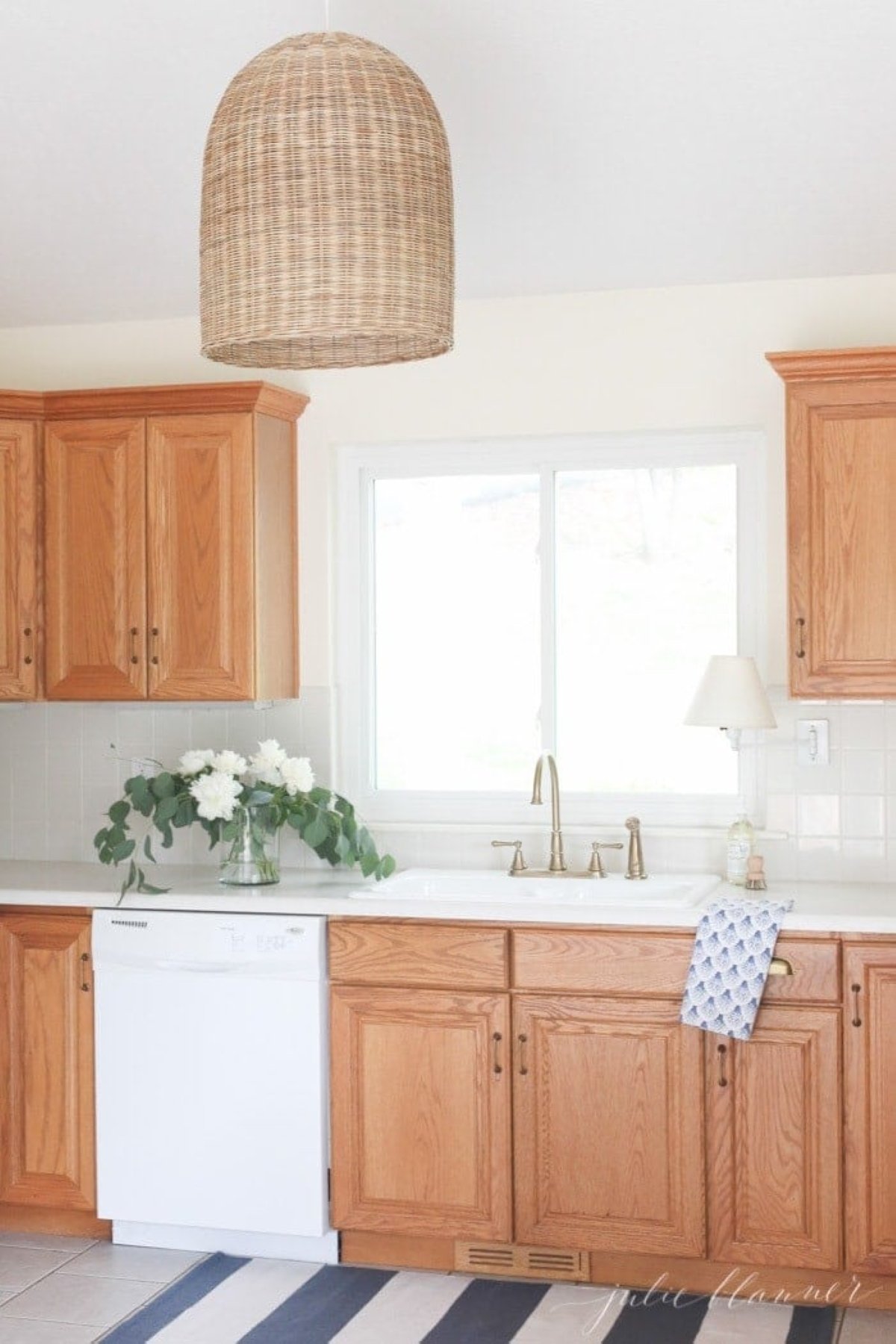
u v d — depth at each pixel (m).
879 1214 3.68
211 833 4.35
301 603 4.66
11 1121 4.29
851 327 4.26
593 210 4.04
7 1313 3.74
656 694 4.55
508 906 3.88
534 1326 3.64
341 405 4.62
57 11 3.50
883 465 3.94
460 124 3.74
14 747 4.93
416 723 4.73
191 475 4.41
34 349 4.87
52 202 4.21
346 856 4.32
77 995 4.23
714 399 4.35
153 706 4.68
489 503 4.66
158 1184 4.14
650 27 3.42
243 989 4.06
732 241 4.14
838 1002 3.70
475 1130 3.93
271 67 2.57
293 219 2.52
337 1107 4.02
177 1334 3.61
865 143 3.74
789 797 4.32
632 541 4.56
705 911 3.76
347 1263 4.08
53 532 4.52
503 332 4.50
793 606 4.00
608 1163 3.84
